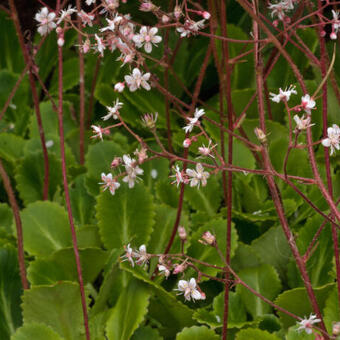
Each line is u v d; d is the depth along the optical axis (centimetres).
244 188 73
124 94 82
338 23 59
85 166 74
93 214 73
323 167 72
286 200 71
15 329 67
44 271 67
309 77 83
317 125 76
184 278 68
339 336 57
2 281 68
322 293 65
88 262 68
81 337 66
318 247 68
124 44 57
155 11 58
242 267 69
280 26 70
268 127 75
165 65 59
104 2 57
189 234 71
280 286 68
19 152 79
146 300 66
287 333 65
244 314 67
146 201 69
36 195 74
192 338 64
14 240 70
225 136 76
